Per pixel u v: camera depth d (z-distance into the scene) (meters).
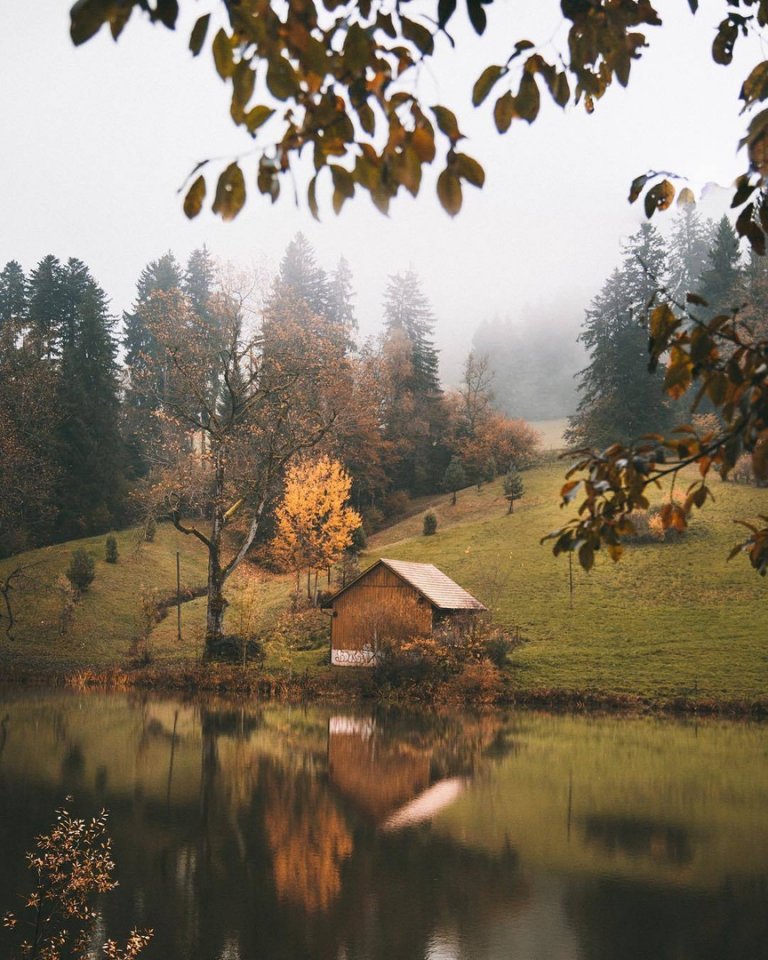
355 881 13.65
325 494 58.06
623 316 84.44
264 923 11.80
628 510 3.40
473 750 25.56
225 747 25.44
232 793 19.52
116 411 80.06
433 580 47.28
